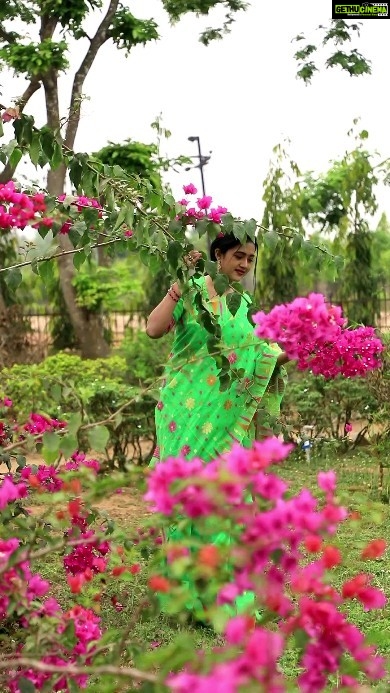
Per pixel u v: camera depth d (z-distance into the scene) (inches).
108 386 302.2
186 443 140.5
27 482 120.9
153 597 84.7
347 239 476.7
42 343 506.3
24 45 432.8
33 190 126.7
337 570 164.7
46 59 428.5
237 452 63.3
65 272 518.3
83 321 525.7
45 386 108.9
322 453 328.5
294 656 121.0
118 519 221.8
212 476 61.5
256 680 53.5
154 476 63.9
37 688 81.8
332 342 121.1
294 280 470.9
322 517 63.5
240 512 63.1
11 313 484.1
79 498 97.2
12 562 77.7
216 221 129.3
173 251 125.0
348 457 329.1
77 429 88.0
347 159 478.6
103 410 298.8
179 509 65.1
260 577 62.2
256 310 132.6
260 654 53.4
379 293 481.7
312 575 65.9
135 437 310.5
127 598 149.0
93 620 87.8
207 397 139.5
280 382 143.9
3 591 79.5
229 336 138.2
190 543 64.1
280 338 84.4
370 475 288.5
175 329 143.4
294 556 68.7
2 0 453.7
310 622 65.4
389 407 264.1
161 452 144.0
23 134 122.5
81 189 131.5
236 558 61.5
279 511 62.0
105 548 116.3
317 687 65.6
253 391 139.8
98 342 531.8
